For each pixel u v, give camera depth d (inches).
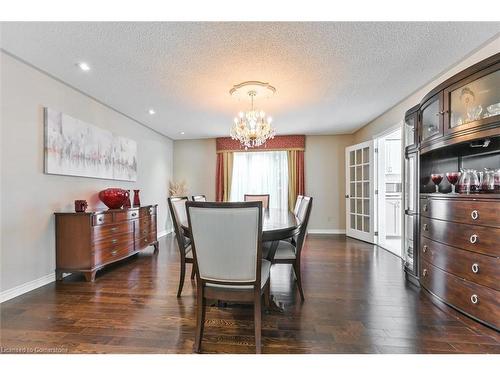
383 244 169.2
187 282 103.0
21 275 91.3
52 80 104.2
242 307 81.1
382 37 77.0
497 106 69.4
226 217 55.6
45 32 74.0
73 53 85.8
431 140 87.5
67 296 89.1
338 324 70.2
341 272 113.7
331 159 214.4
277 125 183.2
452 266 76.4
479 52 84.5
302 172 212.7
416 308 79.2
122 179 152.3
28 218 94.0
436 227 83.6
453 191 87.4
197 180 229.5
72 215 104.3
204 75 102.1
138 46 81.4
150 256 145.1
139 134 175.5
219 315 76.0
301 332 66.4
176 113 152.9
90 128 125.0
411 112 103.6
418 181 97.3
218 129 192.7
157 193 202.2
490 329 65.4
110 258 116.0
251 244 56.1
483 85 72.5
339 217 213.2
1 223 85.1
